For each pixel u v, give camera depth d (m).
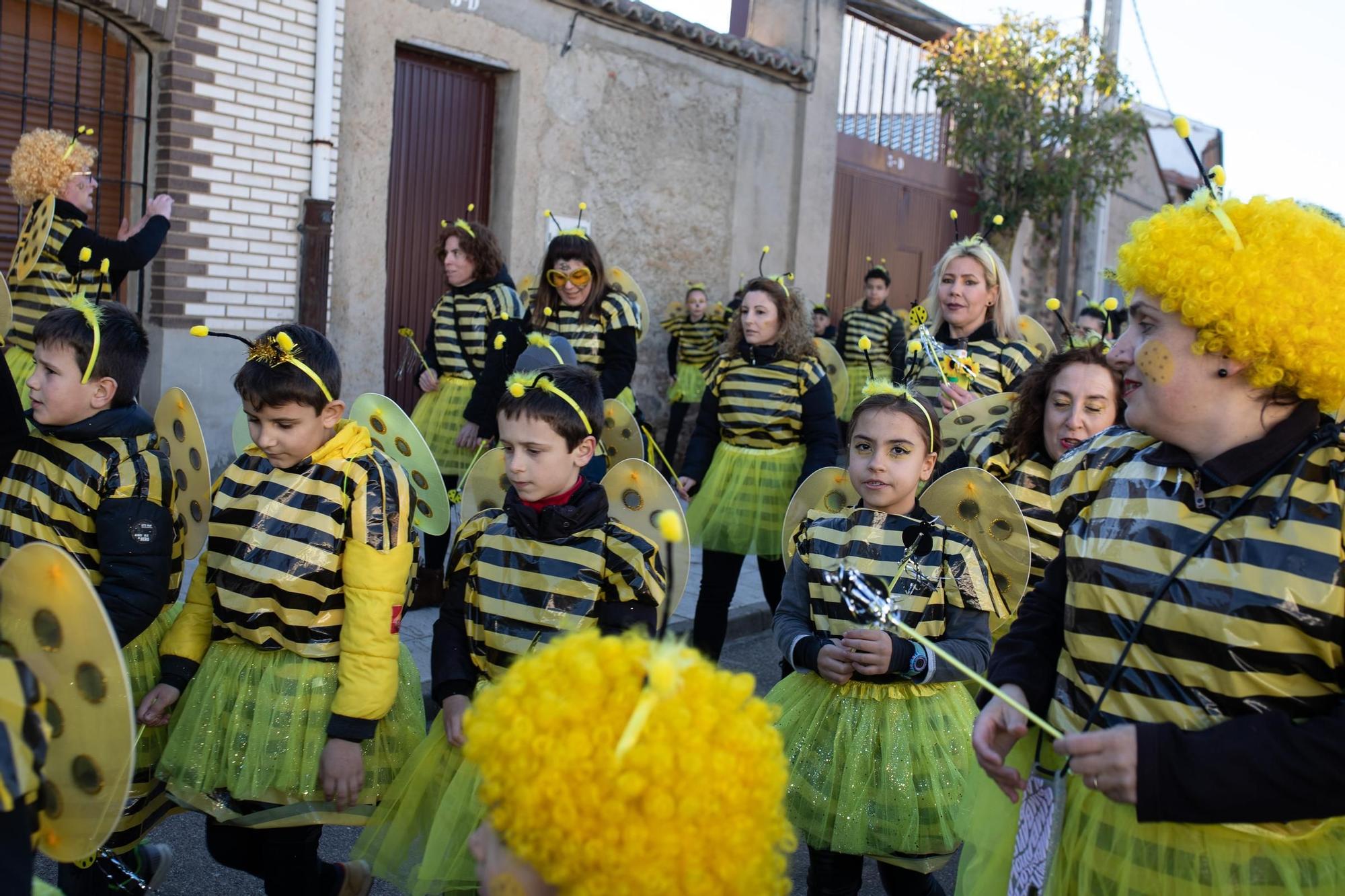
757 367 5.34
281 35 7.39
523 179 9.24
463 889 2.54
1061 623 2.19
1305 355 1.78
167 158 6.99
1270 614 1.76
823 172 11.96
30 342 5.10
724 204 11.08
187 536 3.08
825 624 3.12
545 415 2.77
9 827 1.57
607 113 9.82
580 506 2.83
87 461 2.78
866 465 3.14
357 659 2.72
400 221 8.73
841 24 11.87
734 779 1.43
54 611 1.83
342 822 2.82
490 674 2.85
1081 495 2.14
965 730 3.07
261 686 2.77
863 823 2.90
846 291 13.62
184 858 3.69
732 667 5.88
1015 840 2.22
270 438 2.77
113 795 1.79
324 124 7.60
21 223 6.75
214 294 7.27
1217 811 1.73
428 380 6.89
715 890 1.40
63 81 6.79
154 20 6.79
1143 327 1.96
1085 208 14.53
